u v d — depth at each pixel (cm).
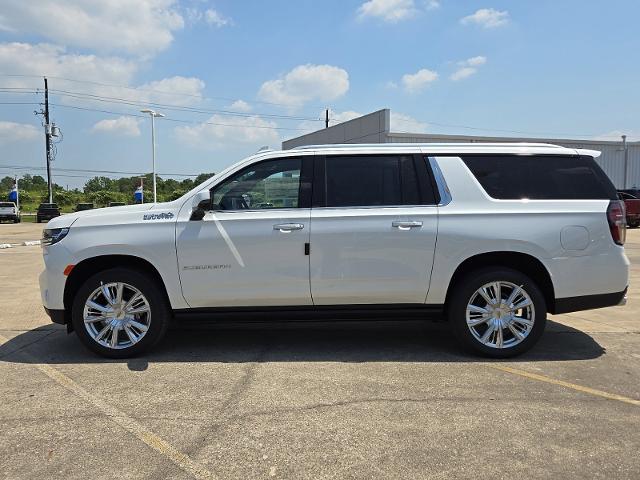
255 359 502
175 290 495
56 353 526
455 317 498
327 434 343
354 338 578
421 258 489
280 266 490
